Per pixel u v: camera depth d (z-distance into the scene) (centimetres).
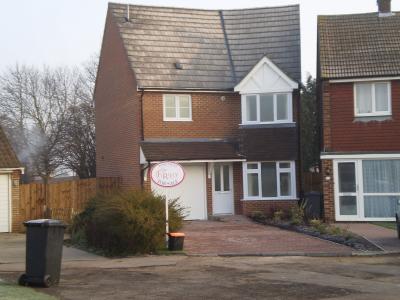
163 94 2792
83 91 5547
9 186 2708
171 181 1853
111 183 2875
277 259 1666
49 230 1238
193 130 2823
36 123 5547
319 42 2734
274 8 3222
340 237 2005
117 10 3070
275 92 2847
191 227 2419
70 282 1300
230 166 2838
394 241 1941
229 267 1514
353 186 2514
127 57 2847
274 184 2808
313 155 4256
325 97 2561
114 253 1770
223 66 2969
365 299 1095
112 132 3131
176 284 1268
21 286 1219
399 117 2511
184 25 3095
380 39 2692
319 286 1231
